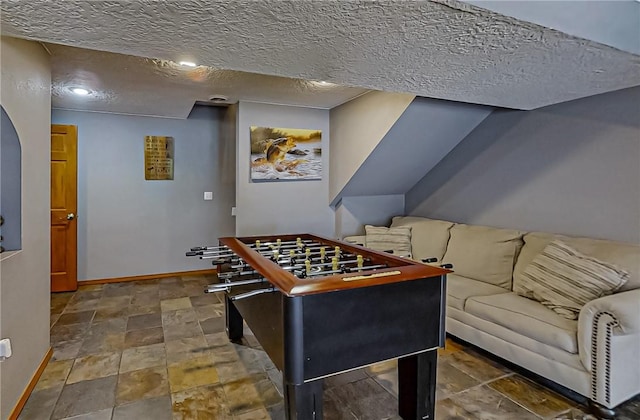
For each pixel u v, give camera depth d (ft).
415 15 4.70
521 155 11.04
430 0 4.33
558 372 7.13
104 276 15.24
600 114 9.07
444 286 6.28
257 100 13.28
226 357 8.95
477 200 12.56
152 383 7.77
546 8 4.98
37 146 7.62
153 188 15.79
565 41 5.50
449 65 6.66
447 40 5.51
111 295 13.64
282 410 6.88
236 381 7.88
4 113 6.15
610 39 5.61
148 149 15.58
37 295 7.77
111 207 15.19
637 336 6.71
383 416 6.76
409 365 6.45
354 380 8.00
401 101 10.98
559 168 10.03
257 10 4.62
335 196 14.75
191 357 8.94
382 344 5.76
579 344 6.77
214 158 16.67
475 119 12.11
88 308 12.28
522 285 8.87
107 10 4.64
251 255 7.52
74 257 14.14
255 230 13.99
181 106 13.73
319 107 14.47
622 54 6.00
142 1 4.40
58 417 6.64
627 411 6.78
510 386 7.68
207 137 16.53
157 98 12.55
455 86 8.03
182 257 16.42
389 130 11.57
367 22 4.95
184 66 9.25
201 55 6.27
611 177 8.91
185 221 16.37
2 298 6.07
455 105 11.35
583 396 7.02
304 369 5.19
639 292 6.83
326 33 5.32
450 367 8.46
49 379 7.88
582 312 6.76
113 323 11.04
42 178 7.95
